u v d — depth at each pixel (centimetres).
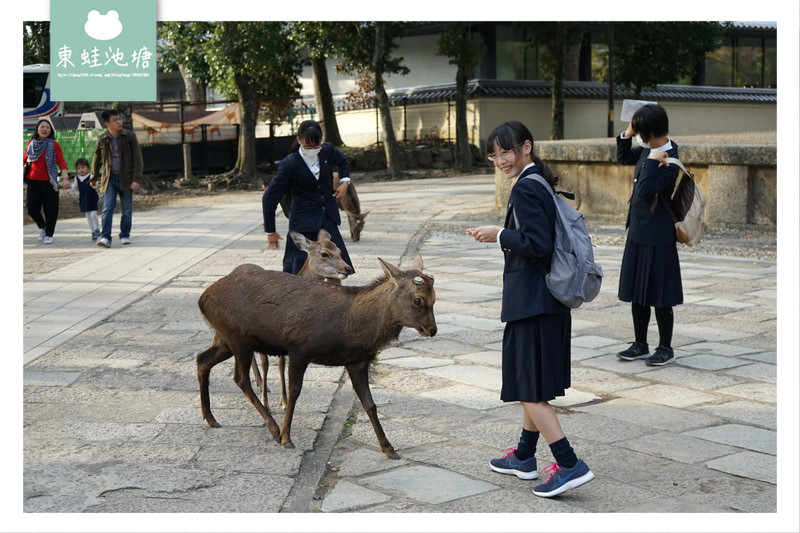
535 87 3516
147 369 667
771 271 1102
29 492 435
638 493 447
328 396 608
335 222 716
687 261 1184
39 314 857
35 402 582
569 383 450
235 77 2706
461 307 903
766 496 442
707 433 537
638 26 3130
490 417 568
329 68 4031
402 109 3678
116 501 427
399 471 477
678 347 746
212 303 524
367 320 482
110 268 1133
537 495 440
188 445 508
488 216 1708
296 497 439
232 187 2694
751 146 1373
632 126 665
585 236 433
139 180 1357
